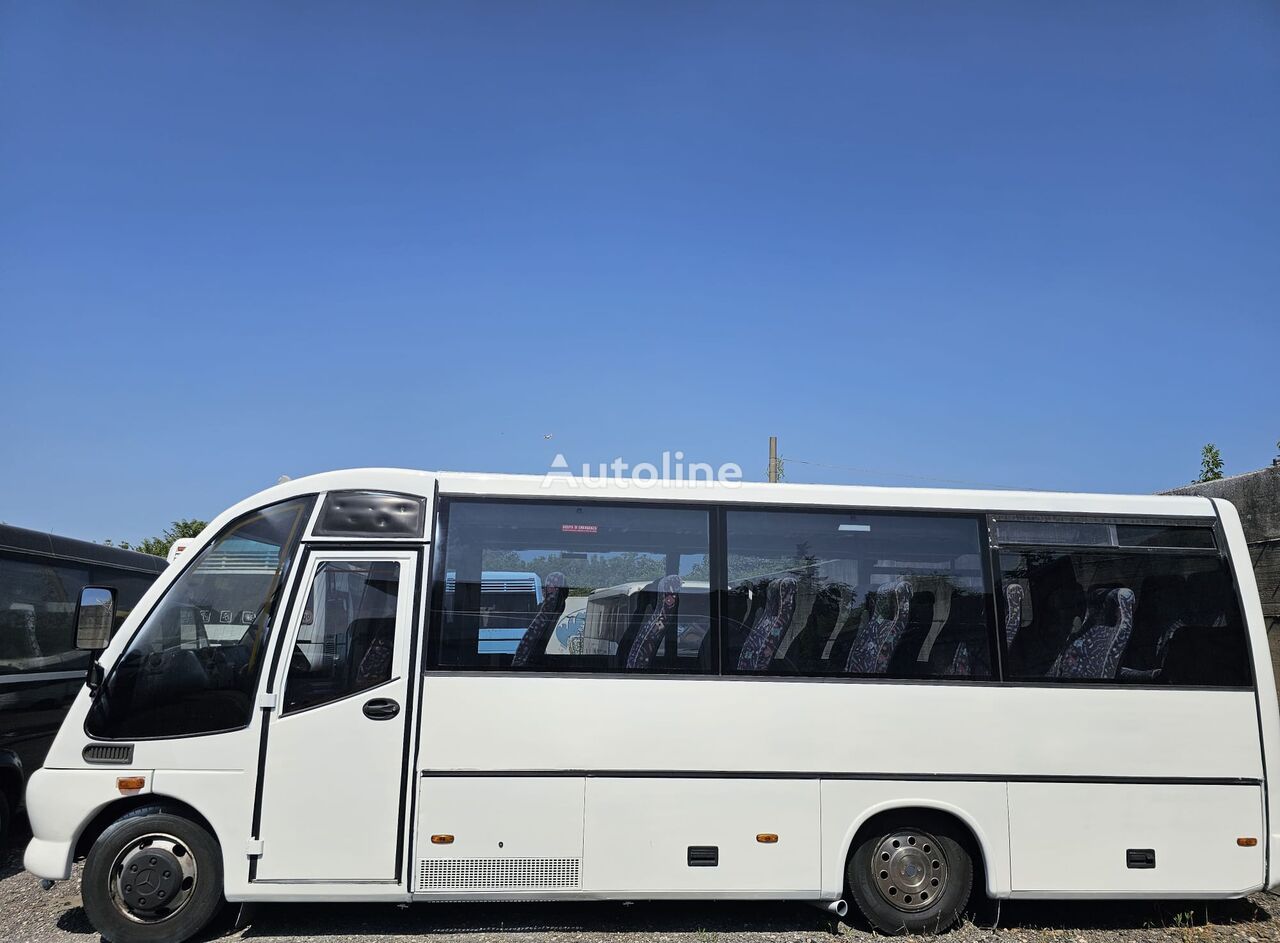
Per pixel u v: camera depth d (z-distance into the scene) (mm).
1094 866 6480
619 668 6348
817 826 6320
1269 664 6816
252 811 5965
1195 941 6535
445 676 6184
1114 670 6691
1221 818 6598
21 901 6859
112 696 6074
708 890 6195
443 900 6020
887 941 6355
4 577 7879
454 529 6441
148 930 5902
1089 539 6914
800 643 6531
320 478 6512
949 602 6723
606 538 6543
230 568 6320
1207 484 11016
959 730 6496
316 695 6113
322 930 6281
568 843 6129
